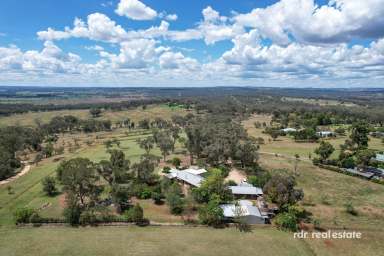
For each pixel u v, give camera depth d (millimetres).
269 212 67375
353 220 66250
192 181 88375
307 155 130750
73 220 62531
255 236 58156
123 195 71250
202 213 63688
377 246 55219
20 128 166125
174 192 72438
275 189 69438
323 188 87812
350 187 88938
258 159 115250
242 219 62250
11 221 64938
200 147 118312
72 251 52312
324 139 167750
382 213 70312
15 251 52188
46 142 169000
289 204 68000
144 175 86938
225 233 59344
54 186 84250
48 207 72688
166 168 100188
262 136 179500
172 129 179000
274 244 55188
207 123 182125
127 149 144875
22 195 82000
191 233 59250
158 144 132250
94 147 150750
